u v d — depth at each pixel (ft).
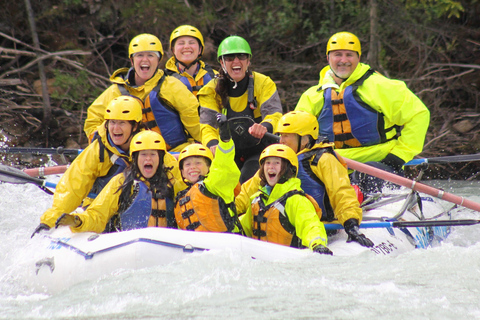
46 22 159.84
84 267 50.67
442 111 160.97
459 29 163.43
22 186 92.02
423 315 39.29
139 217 55.98
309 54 171.94
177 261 49.06
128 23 157.99
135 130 58.59
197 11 161.89
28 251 56.24
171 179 57.00
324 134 76.95
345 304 41.16
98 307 42.78
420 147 74.79
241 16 164.04
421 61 163.63
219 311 40.45
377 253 55.77
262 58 168.76
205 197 53.21
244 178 68.13
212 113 70.08
